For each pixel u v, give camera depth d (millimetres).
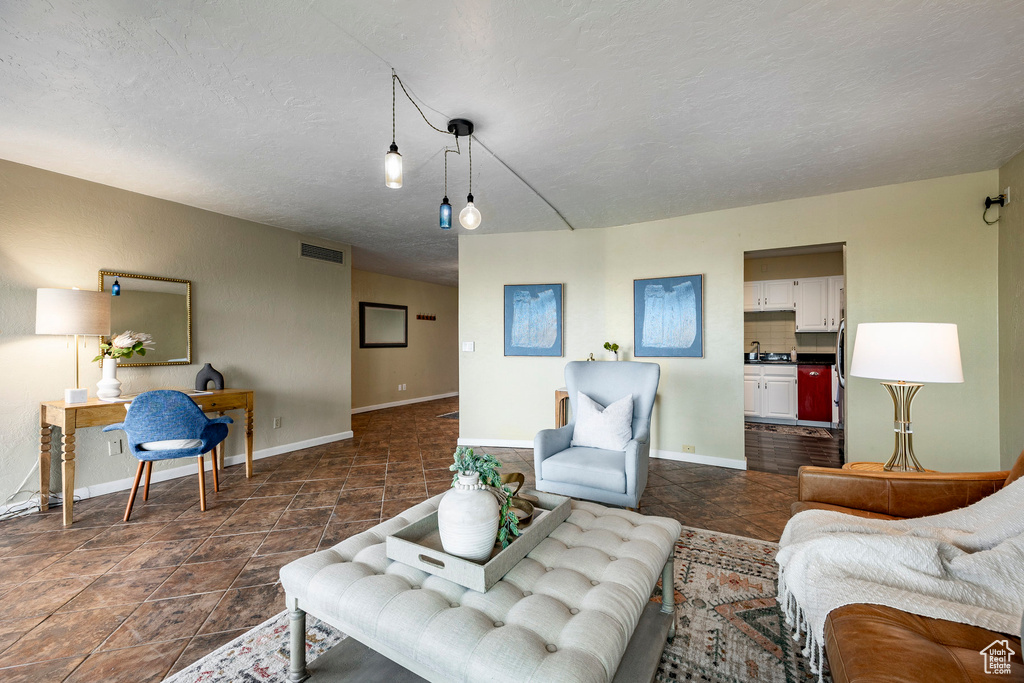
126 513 2641
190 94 2008
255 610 1762
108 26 1557
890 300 3193
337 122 2268
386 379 7523
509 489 1596
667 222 4086
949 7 1487
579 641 997
